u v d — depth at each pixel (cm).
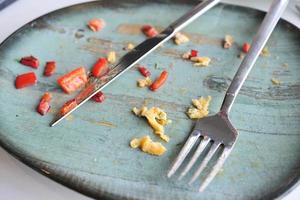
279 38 39
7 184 29
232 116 33
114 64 37
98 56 38
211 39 40
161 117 32
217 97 35
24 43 37
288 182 27
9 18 42
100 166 28
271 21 39
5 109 32
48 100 33
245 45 39
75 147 30
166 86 35
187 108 33
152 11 42
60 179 27
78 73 35
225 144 30
